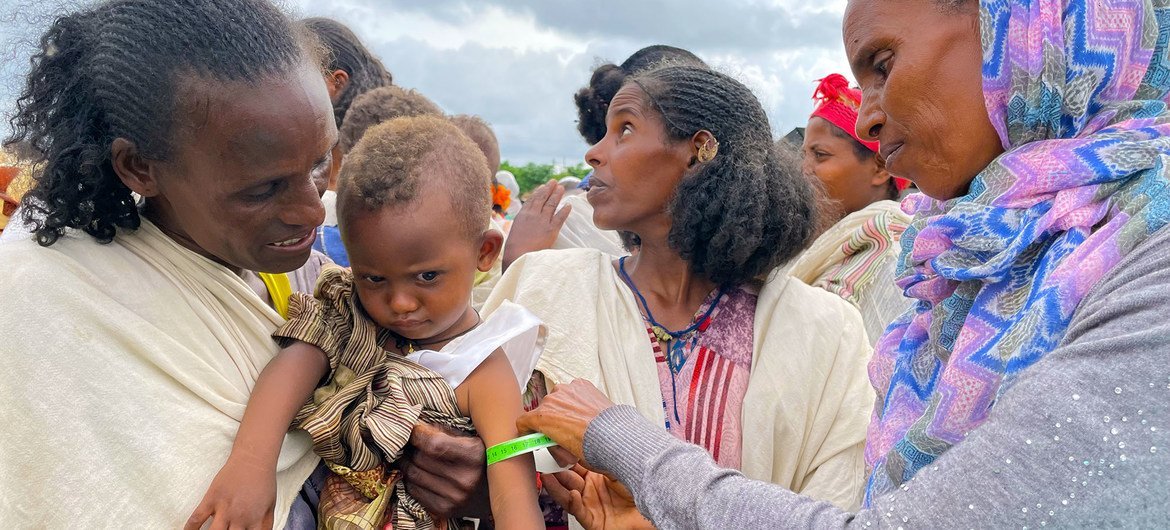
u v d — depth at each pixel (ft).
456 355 6.40
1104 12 5.04
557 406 6.29
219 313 5.89
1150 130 5.04
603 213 8.13
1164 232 4.37
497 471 6.04
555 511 7.66
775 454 7.85
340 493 6.02
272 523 5.45
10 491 5.02
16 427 5.05
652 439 5.86
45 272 5.31
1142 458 3.87
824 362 7.96
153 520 5.13
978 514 4.21
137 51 5.20
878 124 5.71
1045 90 5.07
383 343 6.65
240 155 5.23
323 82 5.74
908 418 5.88
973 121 5.34
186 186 5.40
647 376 7.75
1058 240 4.97
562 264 8.34
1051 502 4.03
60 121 5.45
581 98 14.85
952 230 5.47
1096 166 4.91
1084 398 4.05
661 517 5.53
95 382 5.20
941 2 5.25
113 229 5.69
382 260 6.13
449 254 6.28
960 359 5.22
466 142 6.70
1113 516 3.90
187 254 5.80
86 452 5.09
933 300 6.04
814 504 5.05
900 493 4.64
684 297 8.19
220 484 5.26
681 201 7.75
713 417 7.77
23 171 5.87
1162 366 3.91
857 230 12.37
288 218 5.55
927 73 5.31
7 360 5.08
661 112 7.86
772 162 7.99
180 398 5.45
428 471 6.09
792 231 8.02
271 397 5.71
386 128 6.57
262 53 5.25
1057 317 4.63
